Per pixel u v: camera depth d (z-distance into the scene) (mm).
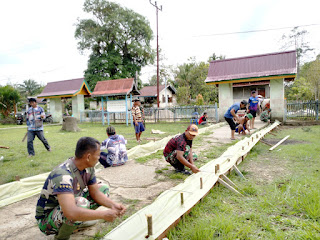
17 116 22719
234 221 2717
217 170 4043
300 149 6363
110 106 16531
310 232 2430
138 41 30547
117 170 4945
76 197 2232
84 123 20297
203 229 2502
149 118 18047
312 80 25578
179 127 13734
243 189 3707
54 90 23250
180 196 3062
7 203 3564
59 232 2217
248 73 13773
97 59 28359
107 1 28562
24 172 5293
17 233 2680
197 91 35844
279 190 3635
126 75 28906
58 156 6922
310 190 3539
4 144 9562
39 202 2227
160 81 37031
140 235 2285
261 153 6195
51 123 22812
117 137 5410
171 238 2443
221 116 14867
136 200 3387
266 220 2773
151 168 5039
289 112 14328
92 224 2631
